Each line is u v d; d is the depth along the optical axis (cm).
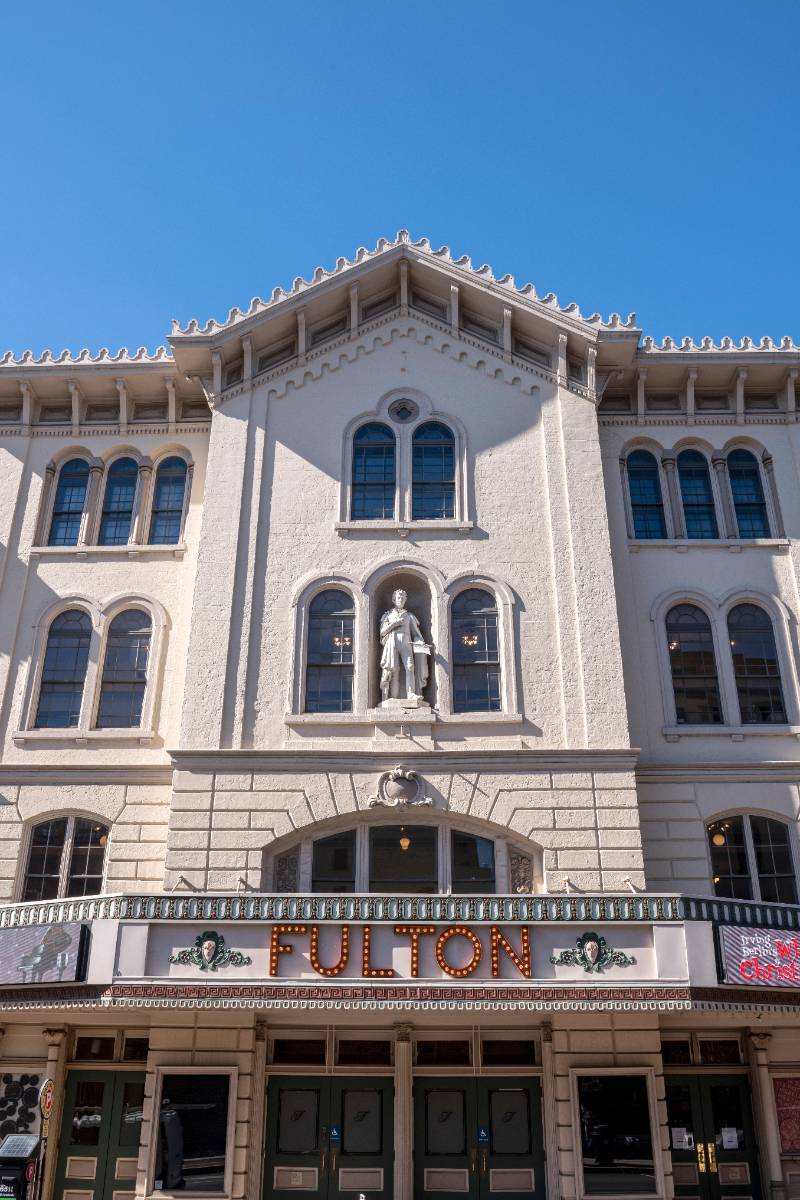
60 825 1936
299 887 1773
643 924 1577
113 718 2023
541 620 1966
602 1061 1689
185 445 2278
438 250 2258
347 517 2077
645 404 2269
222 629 1956
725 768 1911
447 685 1916
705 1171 1703
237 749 1833
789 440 2228
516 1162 1697
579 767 1809
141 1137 1648
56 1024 1795
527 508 2072
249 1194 1658
